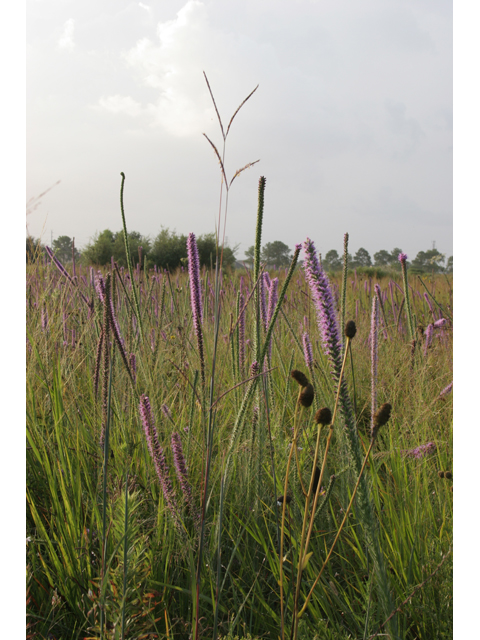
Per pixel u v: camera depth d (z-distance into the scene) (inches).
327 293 49.3
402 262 148.3
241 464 88.9
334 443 94.4
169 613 64.6
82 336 119.3
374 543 50.5
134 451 81.7
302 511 70.1
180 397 109.6
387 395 124.5
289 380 107.4
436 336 145.4
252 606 62.2
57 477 81.8
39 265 127.6
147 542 65.2
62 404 96.8
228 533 74.5
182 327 138.9
